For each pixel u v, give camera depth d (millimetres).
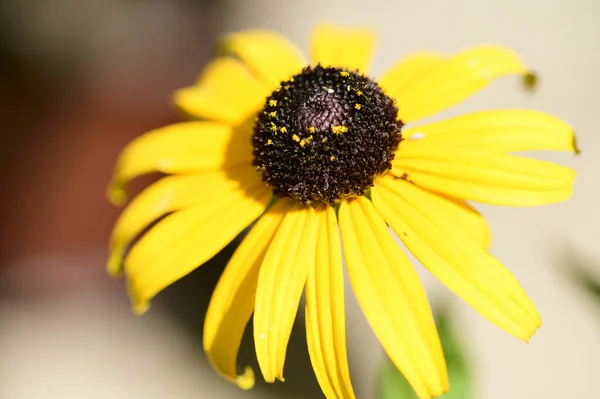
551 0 309
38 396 304
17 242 341
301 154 189
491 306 179
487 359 264
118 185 210
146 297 193
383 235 185
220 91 215
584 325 261
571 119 281
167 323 317
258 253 190
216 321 189
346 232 187
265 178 193
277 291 184
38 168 353
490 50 204
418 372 176
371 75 310
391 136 191
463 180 188
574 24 302
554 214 270
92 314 327
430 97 201
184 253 194
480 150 189
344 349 179
